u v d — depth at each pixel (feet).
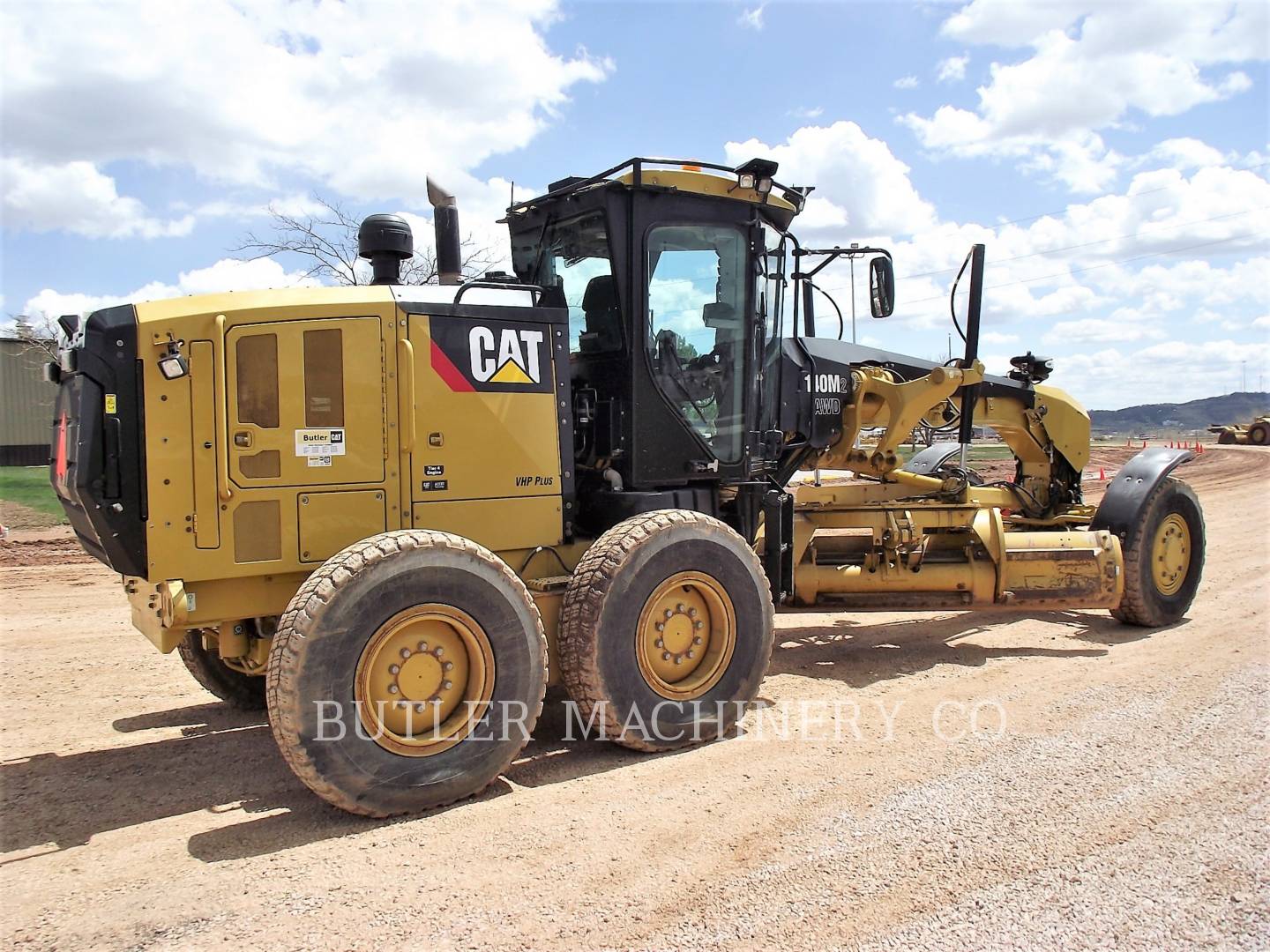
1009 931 9.77
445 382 14.96
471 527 15.29
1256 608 26.09
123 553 12.87
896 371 24.70
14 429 79.61
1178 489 24.27
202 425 13.16
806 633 24.91
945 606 21.88
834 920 10.00
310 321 13.85
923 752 15.14
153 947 9.54
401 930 9.82
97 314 12.73
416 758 13.01
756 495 19.54
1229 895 10.46
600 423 17.88
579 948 9.47
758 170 17.85
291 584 14.03
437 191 18.29
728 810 12.90
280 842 12.10
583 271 18.16
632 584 15.12
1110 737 15.60
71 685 20.40
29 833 12.52
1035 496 28.04
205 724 17.71
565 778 14.43
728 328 18.69
